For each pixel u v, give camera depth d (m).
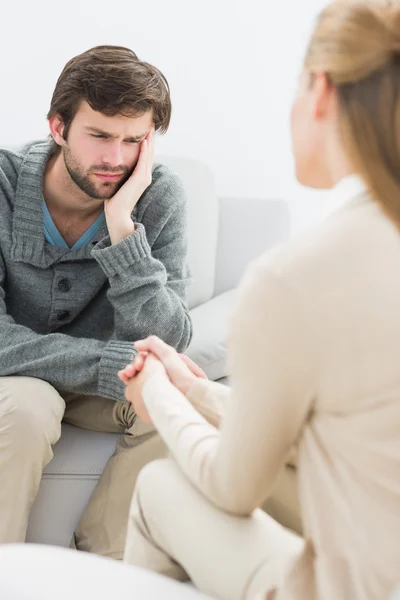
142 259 1.68
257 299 0.76
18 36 2.39
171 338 1.71
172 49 2.47
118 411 1.67
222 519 0.93
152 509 0.99
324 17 0.81
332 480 0.78
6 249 1.72
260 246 2.25
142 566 1.02
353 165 0.76
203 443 0.93
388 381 0.74
